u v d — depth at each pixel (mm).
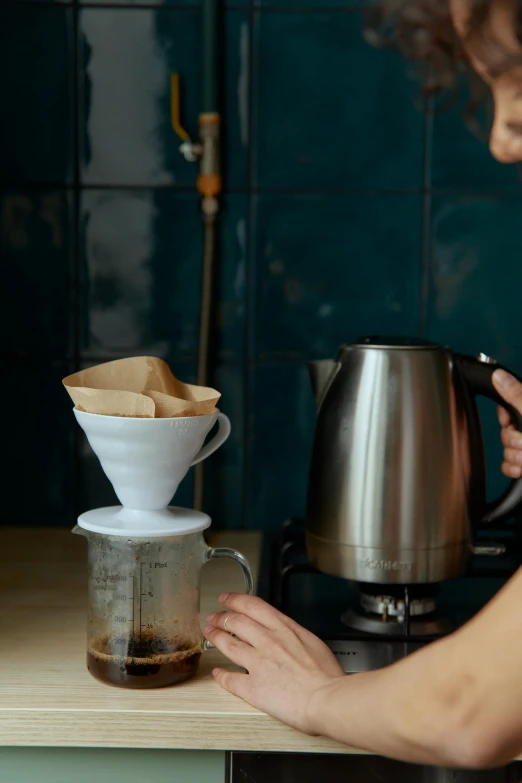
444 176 1197
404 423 866
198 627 778
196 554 779
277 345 1229
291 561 1072
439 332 1223
